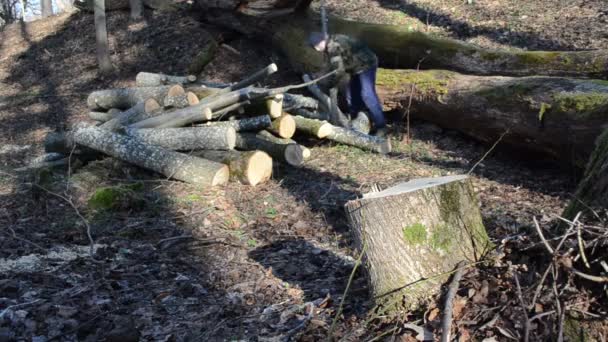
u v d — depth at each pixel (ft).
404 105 29.55
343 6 45.52
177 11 52.44
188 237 18.98
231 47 41.75
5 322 13.58
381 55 33.40
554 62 28.12
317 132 26.96
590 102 21.15
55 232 20.03
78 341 12.91
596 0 38.63
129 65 47.11
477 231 11.89
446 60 31.17
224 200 22.20
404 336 10.82
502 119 24.31
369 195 11.94
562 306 10.14
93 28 55.26
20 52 54.95
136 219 20.77
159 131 25.90
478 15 40.14
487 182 22.82
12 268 16.88
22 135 39.75
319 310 13.16
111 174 25.21
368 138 26.76
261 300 14.39
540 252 11.12
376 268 11.79
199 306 14.38
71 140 26.94
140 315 13.92
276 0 35.76
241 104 26.45
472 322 10.64
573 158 21.90
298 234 19.02
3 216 21.84
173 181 23.95
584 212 11.11
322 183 23.30
